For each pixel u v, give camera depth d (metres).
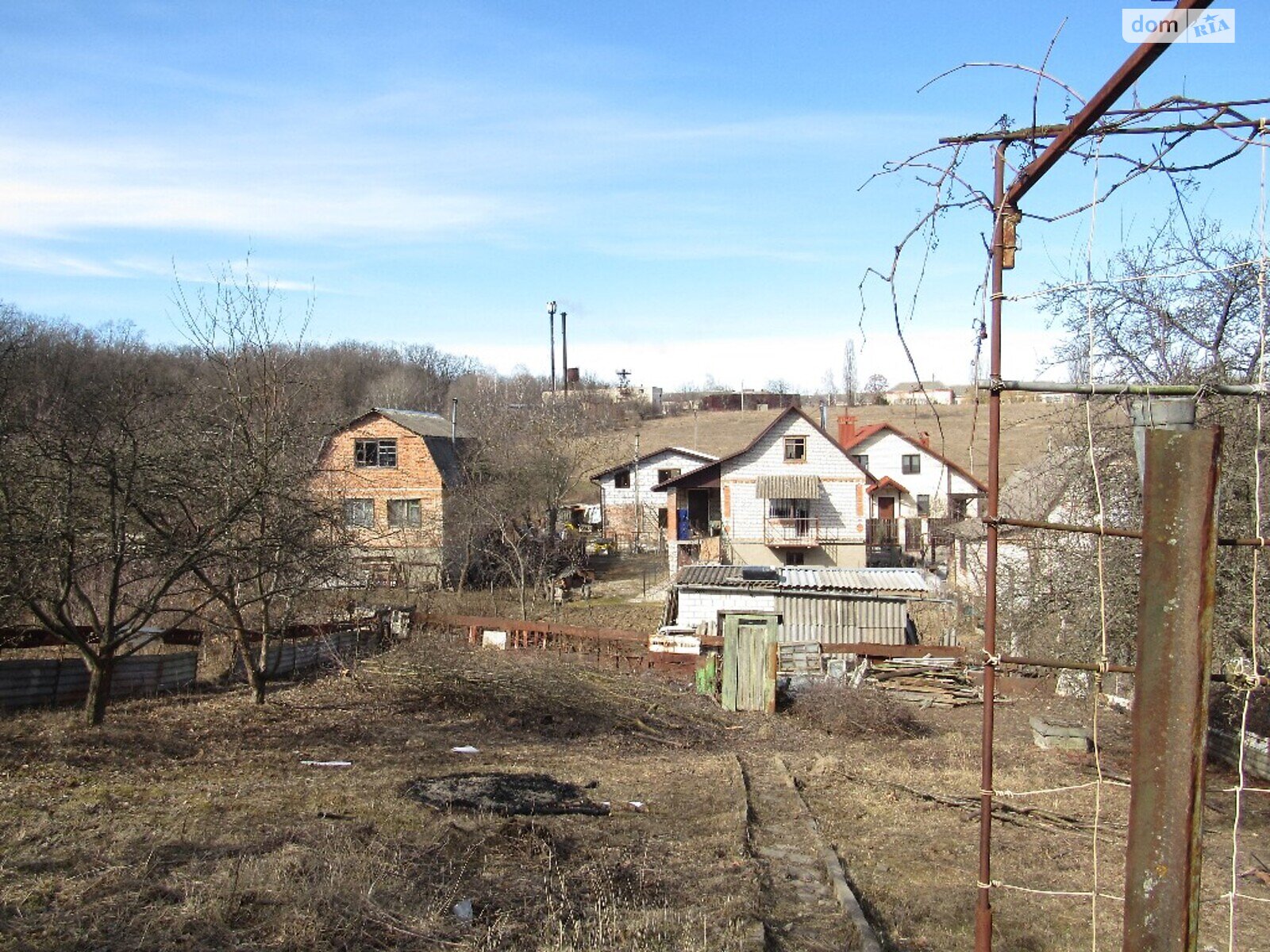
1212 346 10.65
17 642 14.91
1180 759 2.79
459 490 33.91
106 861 7.11
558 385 78.81
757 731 17.25
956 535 27.56
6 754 10.82
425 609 27.28
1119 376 11.32
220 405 14.72
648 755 14.68
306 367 31.55
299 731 14.12
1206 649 2.78
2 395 12.56
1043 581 13.02
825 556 37.97
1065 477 12.96
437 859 7.85
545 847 8.45
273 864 7.11
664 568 41.88
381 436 35.44
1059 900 8.12
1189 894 2.77
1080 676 17.55
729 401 87.88
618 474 48.81
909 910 7.73
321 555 15.12
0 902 6.16
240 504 13.40
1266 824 10.74
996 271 4.06
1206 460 2.79
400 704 17.05
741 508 38.09
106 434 13.06
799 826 10.26
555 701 17.38
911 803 11.59
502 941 6.18
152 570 15.12
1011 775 13.38
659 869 8.17
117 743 11.91
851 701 17.62
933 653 22.28
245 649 16.09
